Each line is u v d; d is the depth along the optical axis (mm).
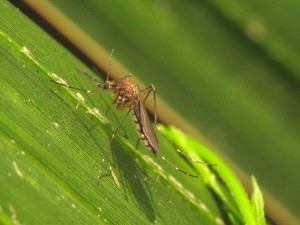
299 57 128
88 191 104
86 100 109
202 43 129
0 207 97
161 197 111
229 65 129
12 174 99
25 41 107
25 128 102
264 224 112
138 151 111
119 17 129
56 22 118
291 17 127
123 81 113
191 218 113
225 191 117
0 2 107
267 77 129
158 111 124
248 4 126
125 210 106
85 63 120
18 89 103
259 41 128
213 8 127
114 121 112
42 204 99
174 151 117
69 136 105
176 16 129
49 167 102
